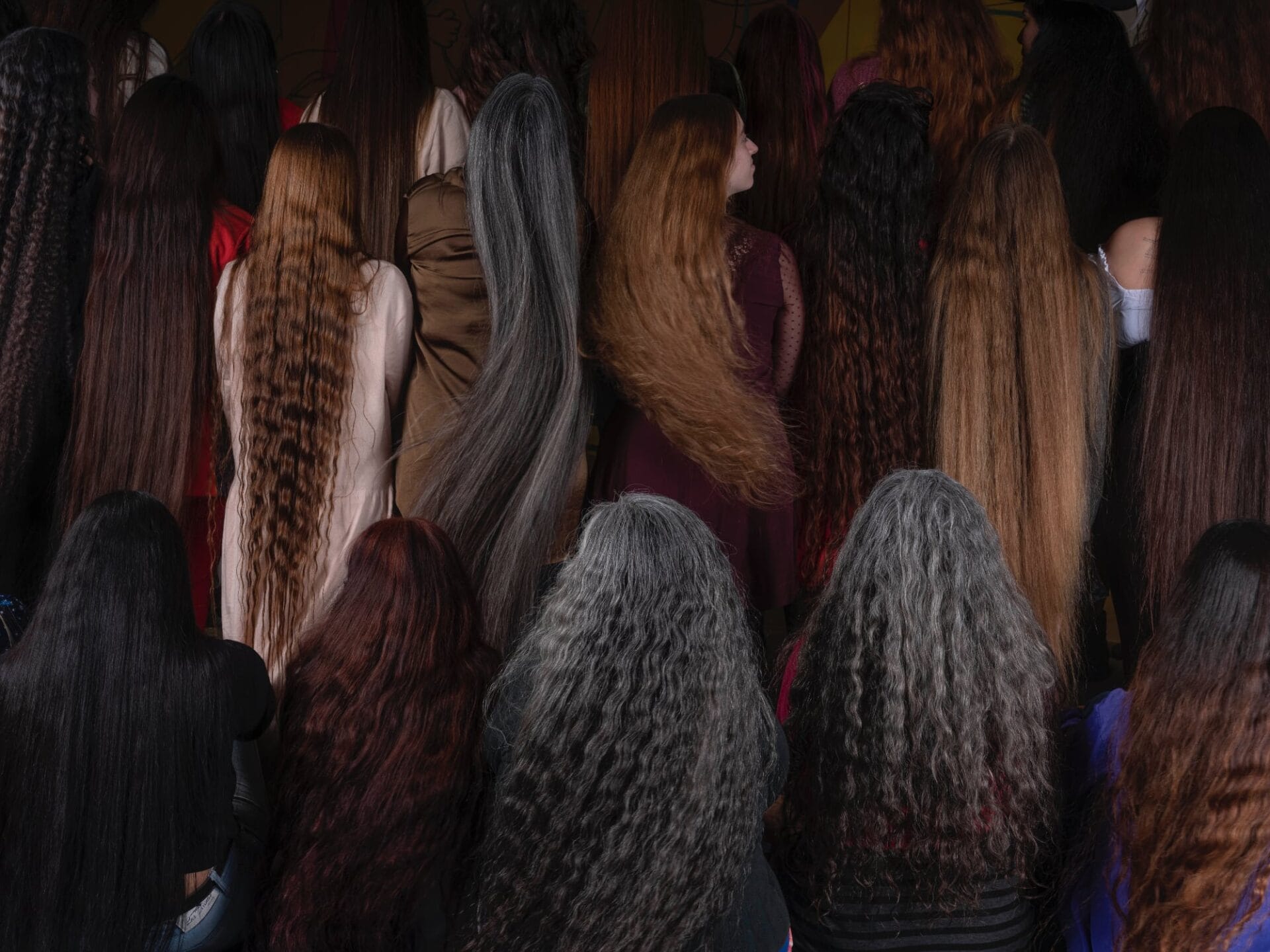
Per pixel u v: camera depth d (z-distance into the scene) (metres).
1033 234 2.83
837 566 2.20
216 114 3.58
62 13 3.52
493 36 3.31
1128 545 3.07
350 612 2.16
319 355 2.70
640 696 1.88
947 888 2.05
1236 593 2.02
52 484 2.89
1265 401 2.82
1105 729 2.31
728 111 2.82
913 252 2.92
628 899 1.86
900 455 2.92
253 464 2.72
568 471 2.78
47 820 1.96
